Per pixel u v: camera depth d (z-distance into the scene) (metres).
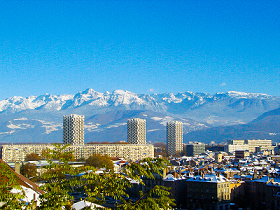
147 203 60.22
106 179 65.38
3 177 61.47
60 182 65.19
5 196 58.81
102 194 65.62
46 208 61.44
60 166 64.69
